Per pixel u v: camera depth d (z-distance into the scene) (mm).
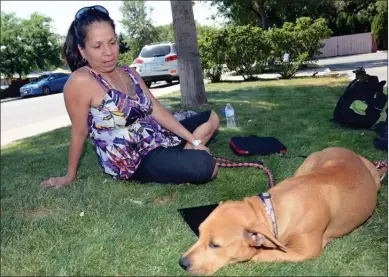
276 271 2410
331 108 6883
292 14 27641
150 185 3898
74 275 2555
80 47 3537
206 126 4254
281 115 6625
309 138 5094
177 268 2543
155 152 3797
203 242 2447
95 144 3881
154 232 2990
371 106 5230
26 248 2924
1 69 30156
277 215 2510
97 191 3840
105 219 3266
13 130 9242
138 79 3896
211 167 3746
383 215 3018
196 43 8320
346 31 32375
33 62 31547
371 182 2910
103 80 3586
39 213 3549
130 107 3615
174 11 8148
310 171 3053
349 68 16062
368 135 5004
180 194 3658
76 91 3543
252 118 6594
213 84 13914
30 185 4281
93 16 3451
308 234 2479
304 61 14695
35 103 16828
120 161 3834
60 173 4617
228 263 2459
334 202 2613
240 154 4559
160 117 3932
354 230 2852
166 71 16828
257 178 3893
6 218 3438
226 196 3561
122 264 2627
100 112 3619
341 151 3137
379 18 28469
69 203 3637
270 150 4551
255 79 14633
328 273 2375
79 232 3102
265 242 2348
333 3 30062
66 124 8992
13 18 31703
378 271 2393
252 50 14273
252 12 25891
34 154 5918
